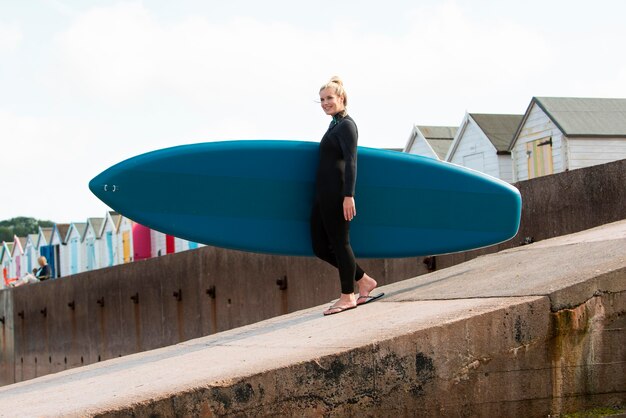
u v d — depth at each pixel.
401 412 4.32
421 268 8.86
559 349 4.63
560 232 7.86
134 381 4.37
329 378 4.18
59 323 18.47
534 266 5.53
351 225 6.20
